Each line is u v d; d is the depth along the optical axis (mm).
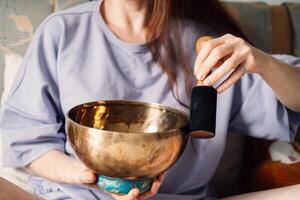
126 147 558
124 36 884
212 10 975
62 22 867
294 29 1318
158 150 571
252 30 1229
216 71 661
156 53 870
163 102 871
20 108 870
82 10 897
